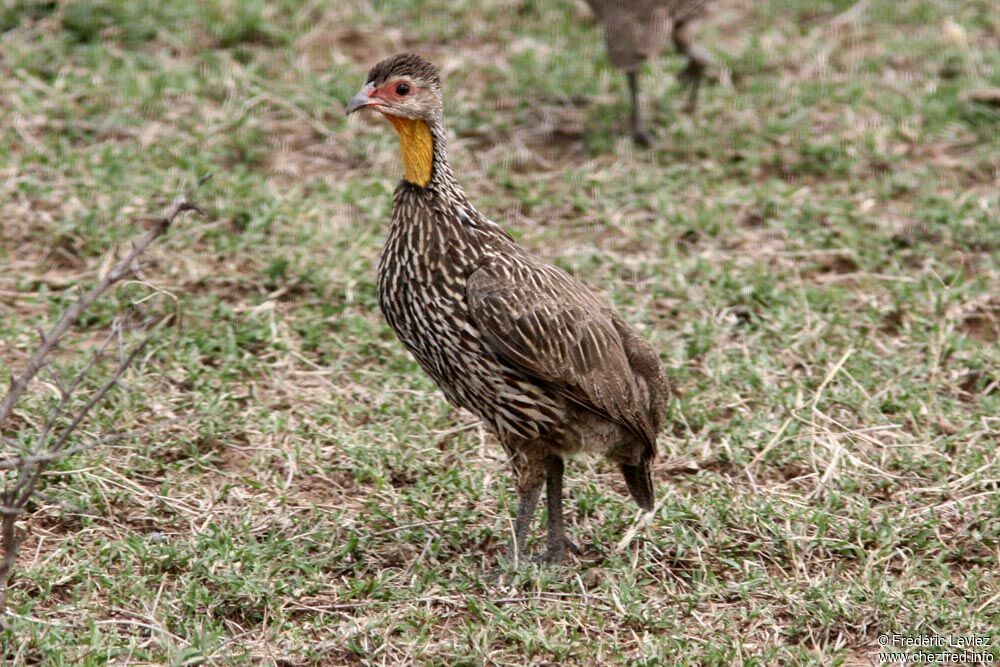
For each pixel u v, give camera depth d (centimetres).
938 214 1492
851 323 1302
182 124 1667
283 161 1625
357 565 951
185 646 839
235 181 1509
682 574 958
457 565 949
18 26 1861
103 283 773
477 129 1723
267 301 1316
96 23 1870
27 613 861
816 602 904
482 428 1140
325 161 1639
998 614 895
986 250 1462
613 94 1817
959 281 1371
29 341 1225
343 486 1063
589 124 1741
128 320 1265
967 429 1123
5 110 1666
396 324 966
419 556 968
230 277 1342
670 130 1719
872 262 1421
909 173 1616
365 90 940
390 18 1995
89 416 1105
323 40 1917
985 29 2014
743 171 1630
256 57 1850
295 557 938
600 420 946
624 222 1504
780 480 1083
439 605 911
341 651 855
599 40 1966
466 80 1845
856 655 871
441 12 2023
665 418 1012
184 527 995
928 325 1295
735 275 1377
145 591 893
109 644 841
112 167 1524
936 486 1055
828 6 2097
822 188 1586
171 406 1134
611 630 888
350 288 1330
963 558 977
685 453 1110
